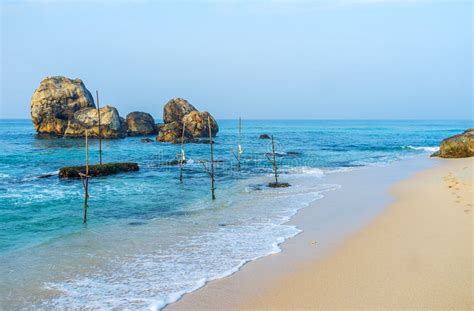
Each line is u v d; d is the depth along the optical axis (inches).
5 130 4800.7
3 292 405.1
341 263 454.6
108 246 553.3
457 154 1651.1
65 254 521.0
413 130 5369.1
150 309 360.5
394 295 365.4
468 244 494.0
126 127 3400.6
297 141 3051.2
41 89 3184.1
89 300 383.6
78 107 3275.1
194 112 3004.4
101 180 1220.5
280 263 466.0
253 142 2851.9
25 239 598.5
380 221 639.1
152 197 942.4
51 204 860.0
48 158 1796.3
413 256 461.7
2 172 1364.4
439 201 752.3
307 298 369.7
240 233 608.1
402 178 1129.4
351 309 344.5
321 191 966.4
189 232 620.7
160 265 472.4
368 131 5073.8
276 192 975.0
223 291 394.0
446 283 385.1
